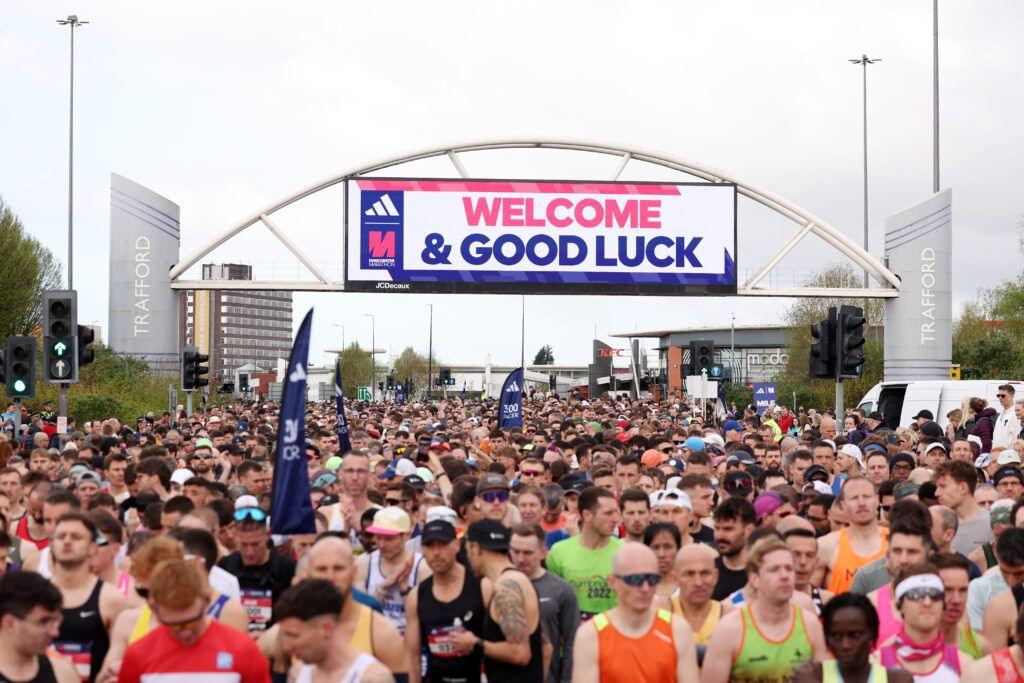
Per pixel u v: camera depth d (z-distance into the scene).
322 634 5.59
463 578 7.26
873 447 13.95
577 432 21.52
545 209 41.78
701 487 9.84
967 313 63.88
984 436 19.44
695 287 41.91
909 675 5.83
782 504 9.51
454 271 41.59
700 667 7.03
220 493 11.00
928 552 7.33
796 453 13.77
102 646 7.11
